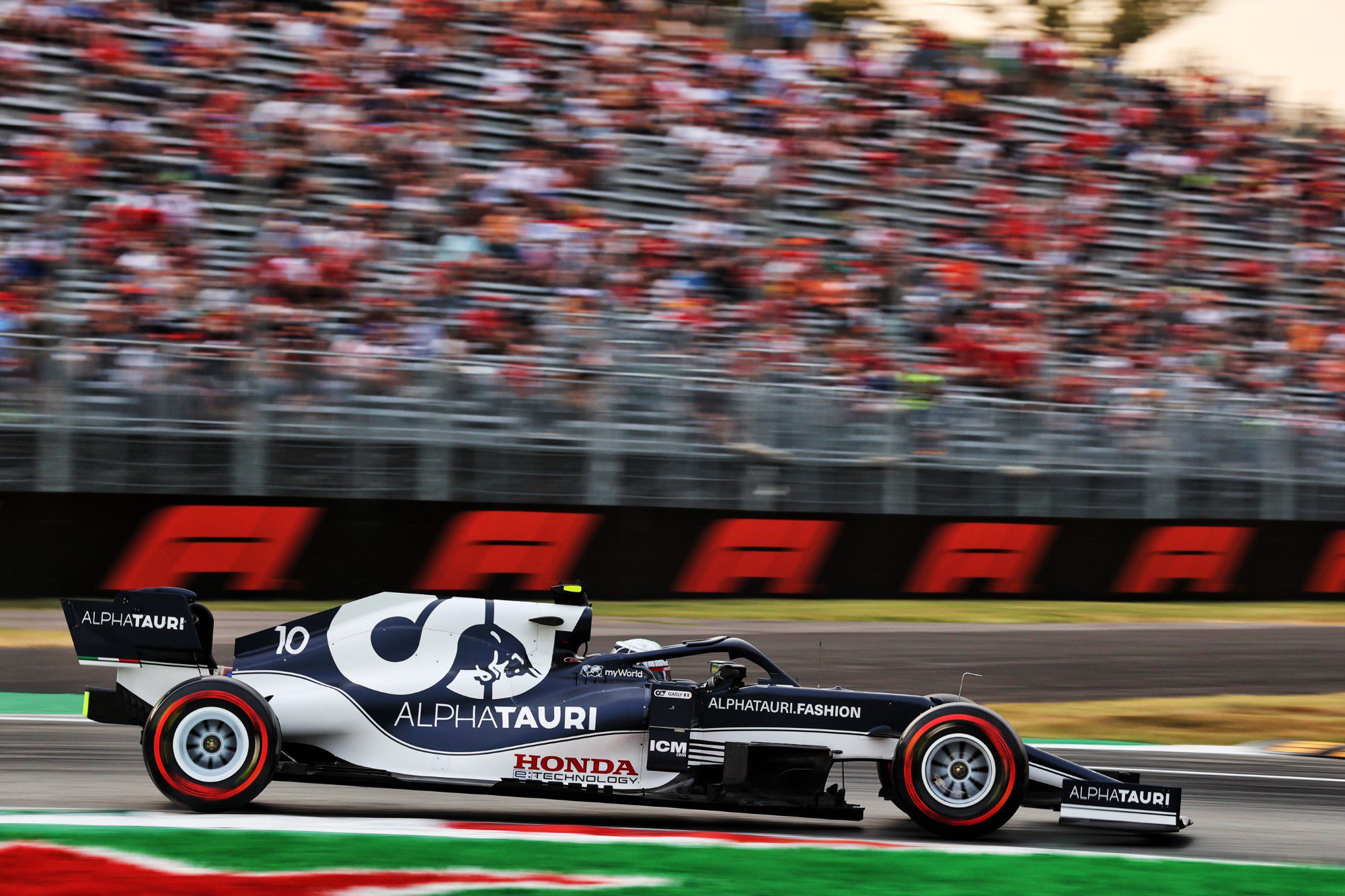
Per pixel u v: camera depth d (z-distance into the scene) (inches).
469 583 1332.4
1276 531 1604.3
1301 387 1846.7
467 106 1733.5
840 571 1455.5
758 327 1604.3
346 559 1299.2
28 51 1568.7
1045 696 1053.8
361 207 1565.0
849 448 1461.6
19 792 631.2
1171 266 1972.2
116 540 1238.9
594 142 1754.4
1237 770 821.9
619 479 1380.4
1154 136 2133.4
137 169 1528.1
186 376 1263.5
